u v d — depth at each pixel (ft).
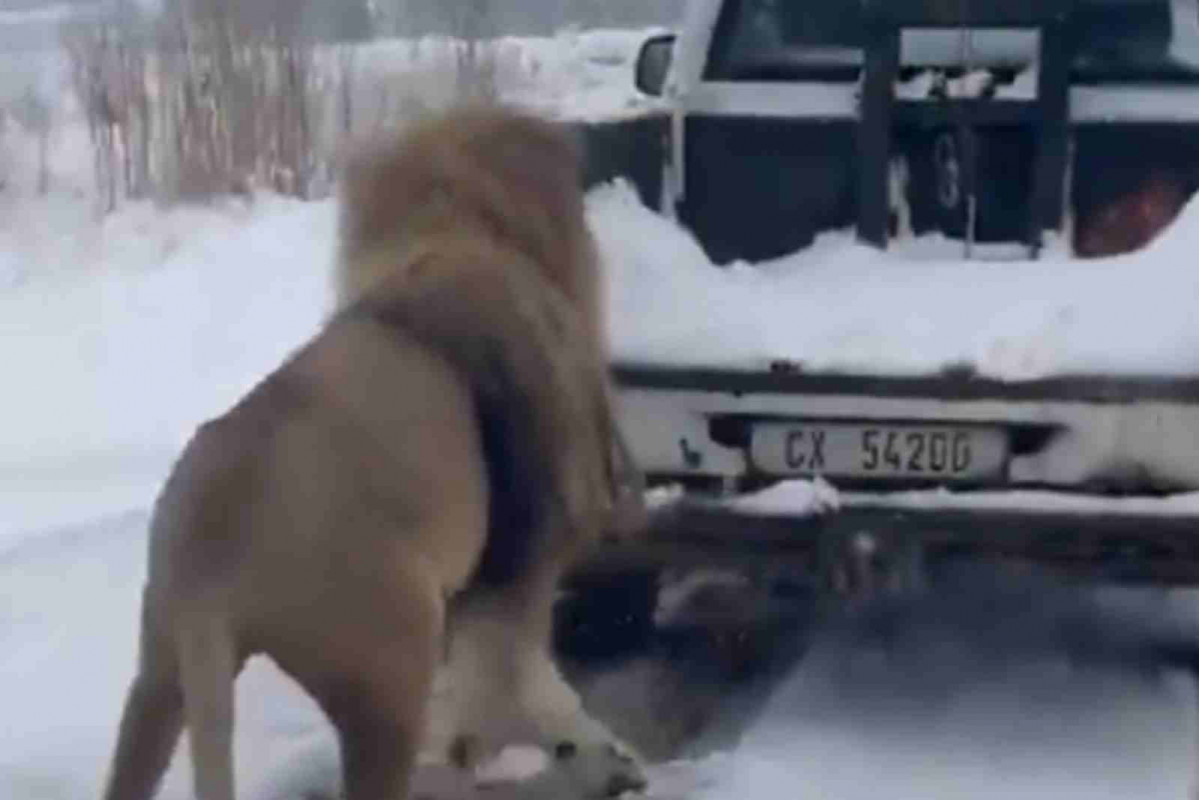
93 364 37.83
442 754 22.02
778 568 23.11
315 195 53.72
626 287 23.71
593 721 22.47
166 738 19.77
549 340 21.11
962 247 25.67
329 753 22.86
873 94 25.35
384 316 20.38
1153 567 22.74
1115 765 22.76
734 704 24.36
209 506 19.03
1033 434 22.85
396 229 21.66
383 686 19.24
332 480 19.21
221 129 54.08
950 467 22.94
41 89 67.92
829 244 25.76
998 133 25.75
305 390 19.56
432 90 54.70
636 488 22.52
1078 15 26.27
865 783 22.44
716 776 22.61
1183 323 22.79
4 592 26.53
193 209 52.31
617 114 26.35
